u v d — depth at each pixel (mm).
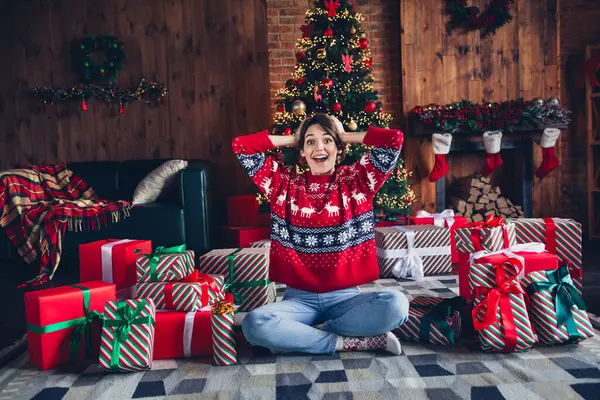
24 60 5219
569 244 2436
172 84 5266
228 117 5281
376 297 1979
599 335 2188
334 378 1813
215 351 1986
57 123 5250
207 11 5238
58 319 2029
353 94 4219
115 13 5223
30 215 3941
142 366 1931
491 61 4902
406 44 4871
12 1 5180
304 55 4281
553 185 4863
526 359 1932
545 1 4875
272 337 1971
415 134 4746
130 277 2631
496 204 4805
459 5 4809
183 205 4203
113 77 5168
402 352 2049
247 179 5297
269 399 1668
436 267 3484
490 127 4582
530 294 2094
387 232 3420
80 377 1915
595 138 4762
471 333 2232
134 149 5281
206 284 2230
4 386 1846
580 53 5008
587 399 1590
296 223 1977
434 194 4867
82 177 4797
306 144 2031
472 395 1646
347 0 4348
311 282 1973
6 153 5258
